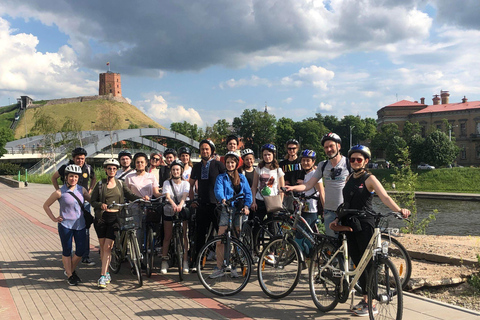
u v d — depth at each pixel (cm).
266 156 623
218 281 526
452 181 5141
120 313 452
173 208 593
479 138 7831
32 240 953
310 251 518
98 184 577
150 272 603
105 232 573
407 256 513
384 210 2434
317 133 10194
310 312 443
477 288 516
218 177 547
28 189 2852
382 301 369
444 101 9081
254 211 641
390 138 7819
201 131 10988
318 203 630
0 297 520
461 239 888
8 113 18038
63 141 5997
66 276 627
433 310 434
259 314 439
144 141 9300
